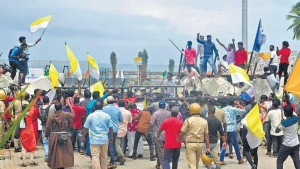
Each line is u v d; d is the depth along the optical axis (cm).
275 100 1496
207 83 1973
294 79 1067
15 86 1670
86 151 1530
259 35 2214
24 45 1916
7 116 1326
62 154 1138
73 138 1512
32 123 1372
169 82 2111
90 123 1122
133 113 1491
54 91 1523
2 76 1753
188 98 1750
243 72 1603
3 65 1934
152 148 1441
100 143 1114
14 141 1517
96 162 1115
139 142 1500
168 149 1069
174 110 1073
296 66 1065
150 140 1441
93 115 1123
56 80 1698
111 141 1153
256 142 1166
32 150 1324
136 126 1488
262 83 1973
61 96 1530
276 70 2272
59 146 1137
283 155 1061
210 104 1297
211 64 2227
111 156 1298
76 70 1694
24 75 1922
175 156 1082
